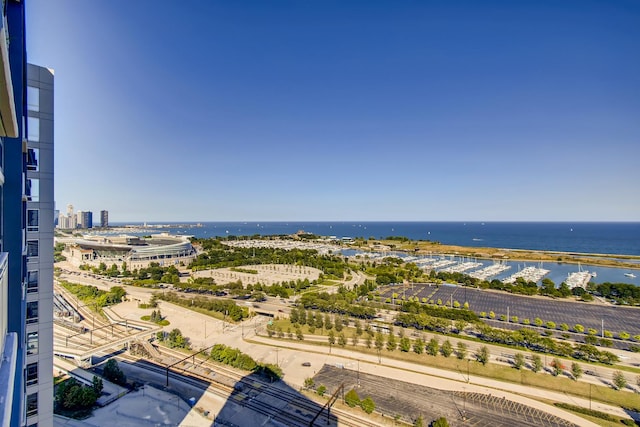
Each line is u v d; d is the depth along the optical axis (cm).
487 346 8138
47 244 3456
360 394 6194
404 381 6644
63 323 9838
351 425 5322
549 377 6631
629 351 8075
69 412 5469
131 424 5216
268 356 7762
